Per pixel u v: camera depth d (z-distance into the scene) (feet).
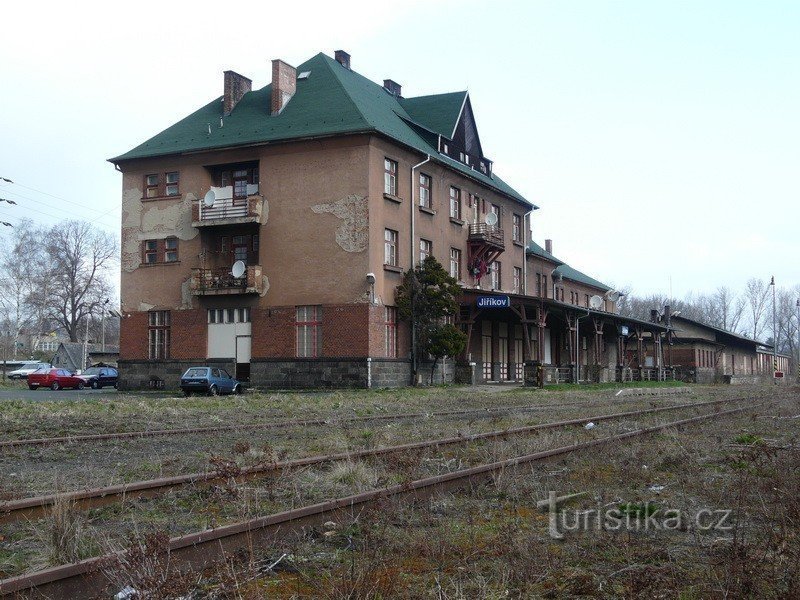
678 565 19.30
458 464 34.73
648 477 31.78
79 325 342.85
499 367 154.30
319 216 117.50
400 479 29.91
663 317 209.87
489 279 154.92
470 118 153.07
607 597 17.12
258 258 123.13
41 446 42.29
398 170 123.24
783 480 28.48
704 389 140.97
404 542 20.81
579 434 47.44
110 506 25.13
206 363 123.65
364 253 114.52
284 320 118.52
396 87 157.69
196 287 122.83
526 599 16.90
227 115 130.52
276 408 76.59
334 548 20.66
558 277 194.49
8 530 22.09
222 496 25.72
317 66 133.90
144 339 129.08
